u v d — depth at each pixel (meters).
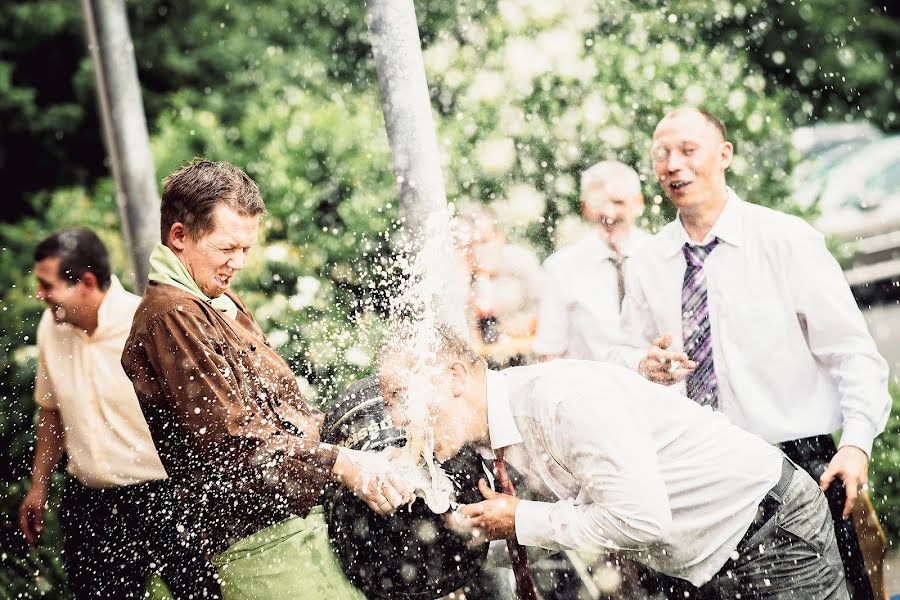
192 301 3.03
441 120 6.13
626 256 4.07
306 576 2.97
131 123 5.27
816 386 3.56
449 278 3.55
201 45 12.53
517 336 4.25
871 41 12.28
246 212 3.10
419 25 8.95
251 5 12.65
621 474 2.60
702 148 3.59
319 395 4.93
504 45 6.20
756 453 2.83
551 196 5.75
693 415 2.83
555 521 2.71
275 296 5.77
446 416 2.78
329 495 2.95
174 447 3.01
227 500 2.97
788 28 12.01
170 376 2.96
